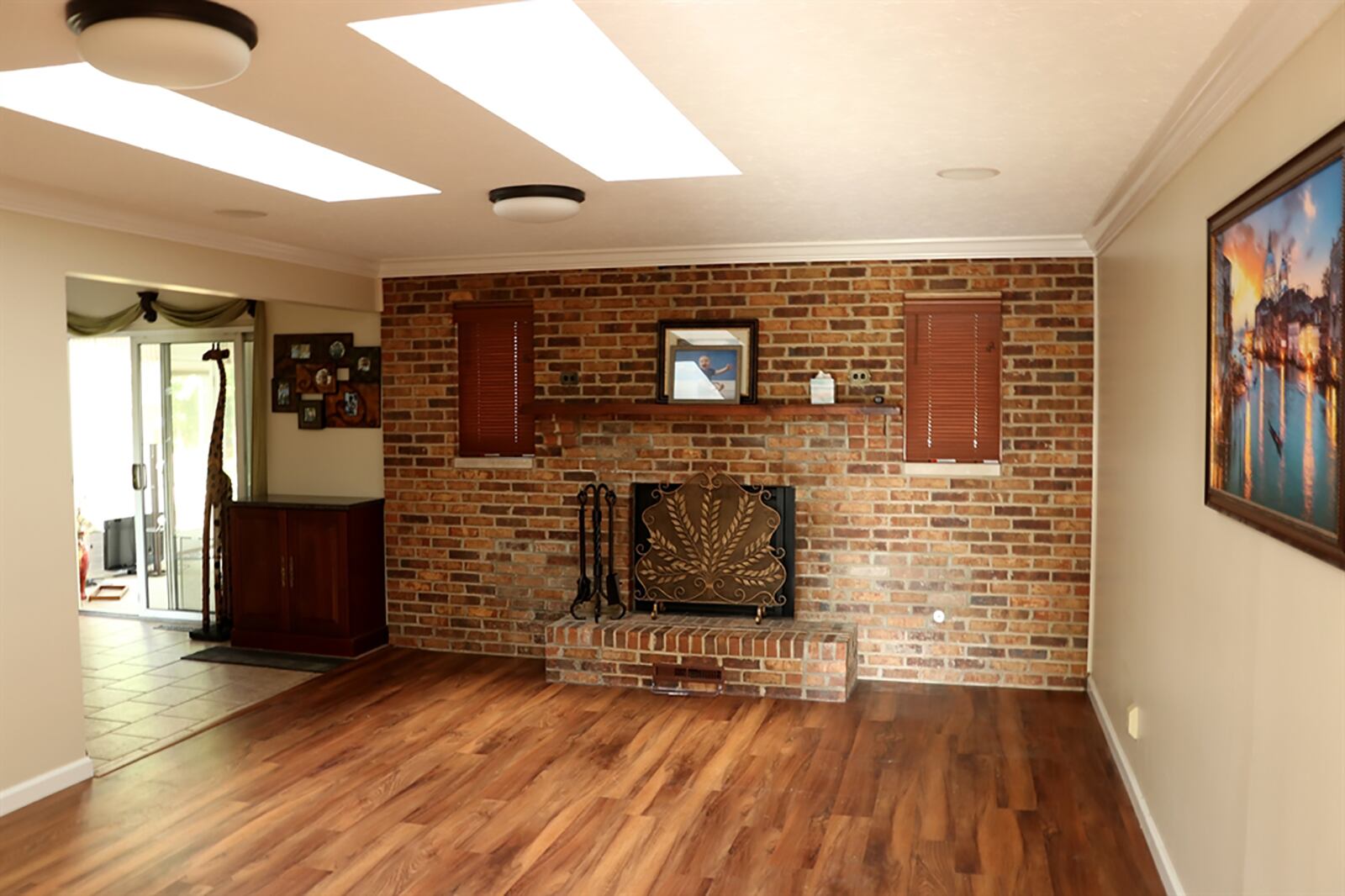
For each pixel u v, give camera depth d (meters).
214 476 6.56
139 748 4.57
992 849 3.53
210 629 6.60
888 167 3.64
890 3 2.09
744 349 5.68
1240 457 2.33
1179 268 3.13
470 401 6.16
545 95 3.17
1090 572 5.34
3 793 3.86
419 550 6.30
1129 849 3.53
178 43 2.09
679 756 4.44
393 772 4.27
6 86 2.88
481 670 5.84
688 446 5.81
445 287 6.15
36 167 3.53
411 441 6.27
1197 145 2.85
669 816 3.81
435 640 6.30
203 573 6.85
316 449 6.56
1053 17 2.16
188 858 3.47
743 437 5.73
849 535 5.62
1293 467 1.95
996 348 5.41
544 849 3.54
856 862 3.44
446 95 2.73
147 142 3.31
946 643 5.53
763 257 5.59
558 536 6.04
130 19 2.05
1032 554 5.41
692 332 5.75
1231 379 2.42
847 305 5.55
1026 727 4.81
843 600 5.64
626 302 5.84
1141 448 3.82
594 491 5.85
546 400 5.99
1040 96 2.74
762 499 5.65
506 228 4.93
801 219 4.75
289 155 3.90
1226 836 2.49
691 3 2.10
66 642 4.12
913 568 5.55
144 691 5.44
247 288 5.21
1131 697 4.00
